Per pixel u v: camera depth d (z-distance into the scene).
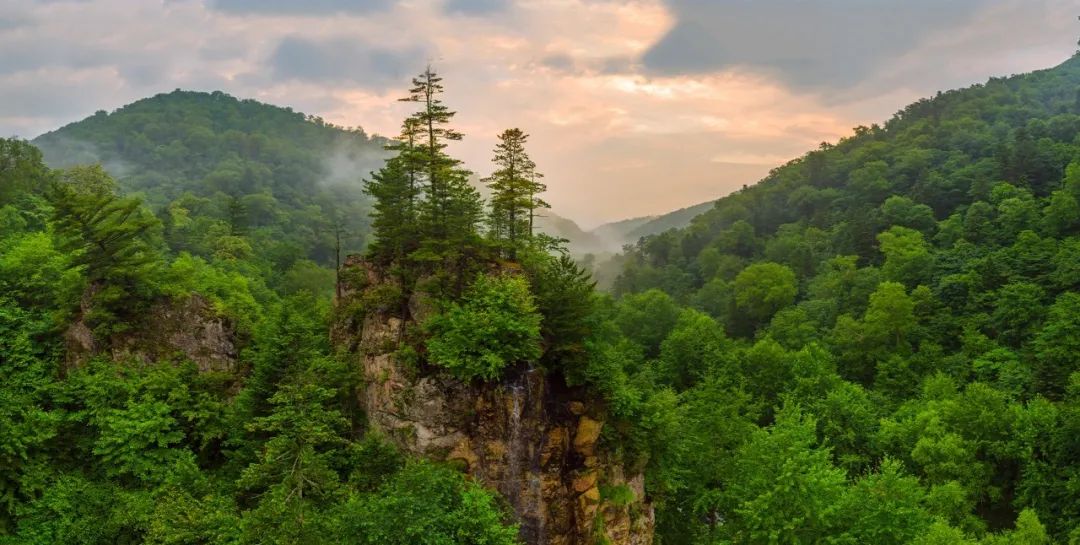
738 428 50.31
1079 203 83.75
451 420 32.09
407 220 36.78
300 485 25.56
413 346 33.75
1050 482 44.88
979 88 189.62
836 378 66.06
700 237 165.75
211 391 37.88
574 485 33.31
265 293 75.81
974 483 46.34
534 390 32.56
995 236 88.56
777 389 69.50
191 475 32.25
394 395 33.28
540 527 31.73
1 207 66.56
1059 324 58.00
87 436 35.09
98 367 37.12
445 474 29.91
